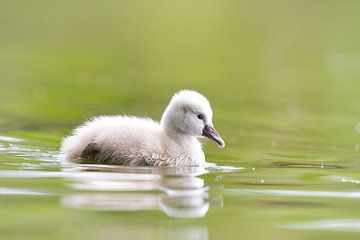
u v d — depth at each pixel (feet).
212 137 46.24
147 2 167.12
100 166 42.45
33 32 127.13
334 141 57.00
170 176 41.01
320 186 40.04
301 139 57.41
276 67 104.58
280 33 134.10
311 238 30.89
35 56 105.60
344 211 35.01
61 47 114.93
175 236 30.42
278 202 36.40
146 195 36.37
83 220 32.12
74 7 155.84
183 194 36.96
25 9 149.79
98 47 116.16
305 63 108.68
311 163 46.98
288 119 67.41
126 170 41.73
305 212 34.73
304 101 78.54
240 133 59.26
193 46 120.67
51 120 61.62
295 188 39.32
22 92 77.56
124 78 90.22
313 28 138.51
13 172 40.22
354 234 31.55
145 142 43.73
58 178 38.99
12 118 61.93
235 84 89.20
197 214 33.78
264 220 33.32
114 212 33.37
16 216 32.50
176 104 45.83
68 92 78.64
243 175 42.34
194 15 153.07
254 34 133.28
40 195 35.60
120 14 150.41
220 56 112.57
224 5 164.86
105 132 43.62
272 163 46.70
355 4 164.86
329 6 161.27
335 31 135.85
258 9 160.45
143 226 31.58
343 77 97.60
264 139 56.80
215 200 36.32
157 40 125.08
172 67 101.14
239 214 34.06
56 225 31.35
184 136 45.93
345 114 71.41
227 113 69.51
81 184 37.91
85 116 64.64
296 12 156.04
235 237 30.76
